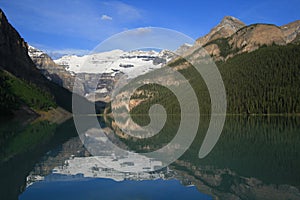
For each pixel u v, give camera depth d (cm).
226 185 1102
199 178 1192
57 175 1238
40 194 984
